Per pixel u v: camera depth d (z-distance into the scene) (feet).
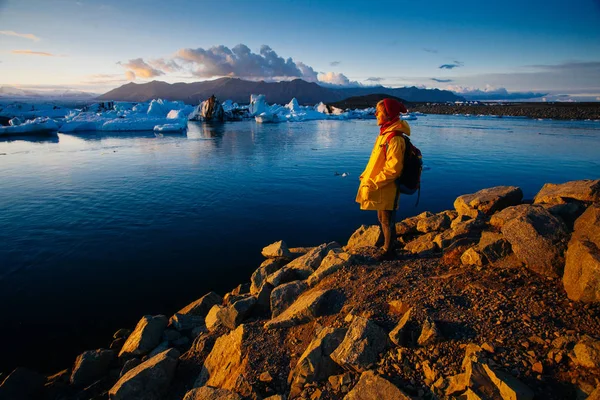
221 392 9.17
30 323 19.17
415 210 39.24
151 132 144.97
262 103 262.67
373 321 10.09
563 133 123.54
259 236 31.32
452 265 12.87
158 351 14.60
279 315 12.52
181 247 29.01
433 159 73.26
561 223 11.41
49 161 72.38
